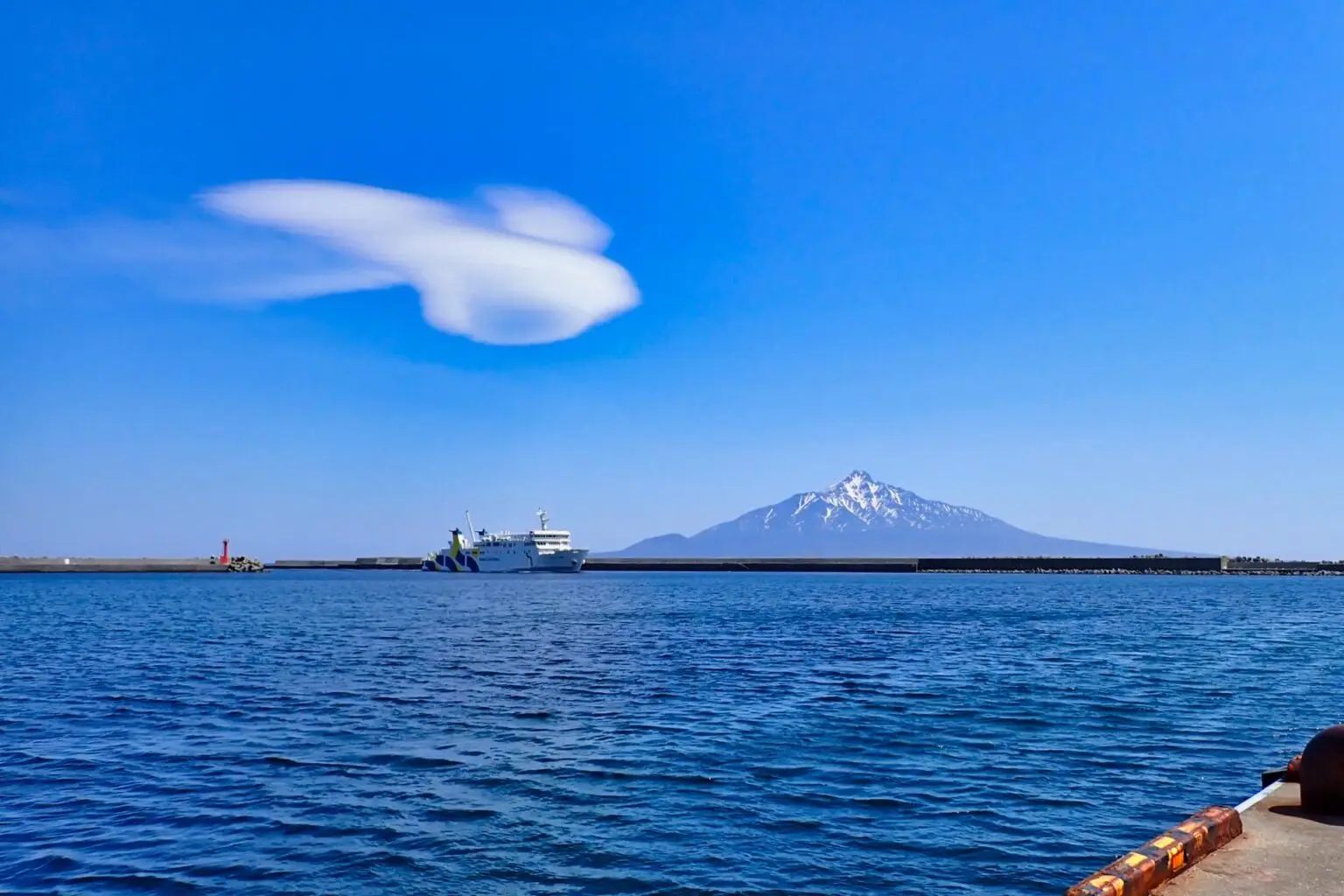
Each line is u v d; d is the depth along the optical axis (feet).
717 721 97.60
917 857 55.26
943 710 103.91
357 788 70.79
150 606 369.50
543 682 129.39
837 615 289.74
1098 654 164.66
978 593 467.52
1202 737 88.22
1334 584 605.73
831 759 79.51
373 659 161.79
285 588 606.55
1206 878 27.12
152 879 52.75
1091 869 53.26
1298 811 34.35
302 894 50.49
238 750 84.23
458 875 53.01
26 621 273.33
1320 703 107.96
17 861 55.67
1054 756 80.18
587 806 65.87
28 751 84.28
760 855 55.77
